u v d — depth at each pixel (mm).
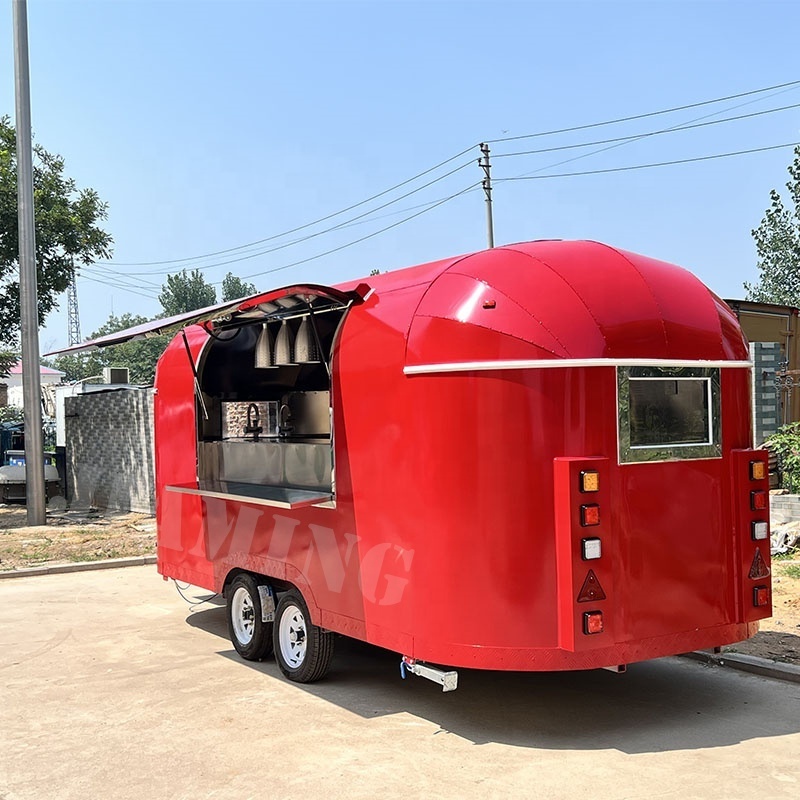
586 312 5156
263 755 5195
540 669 5012
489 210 32094
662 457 5289
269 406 8500
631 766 4887
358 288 6023
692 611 5398
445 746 5258
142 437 17000
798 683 6375
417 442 5332
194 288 77562
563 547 4980
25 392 15820
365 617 5770
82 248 18625
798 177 27719
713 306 5746
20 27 15664
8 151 17859
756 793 4508
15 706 6227
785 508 11188
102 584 10969
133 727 5746
